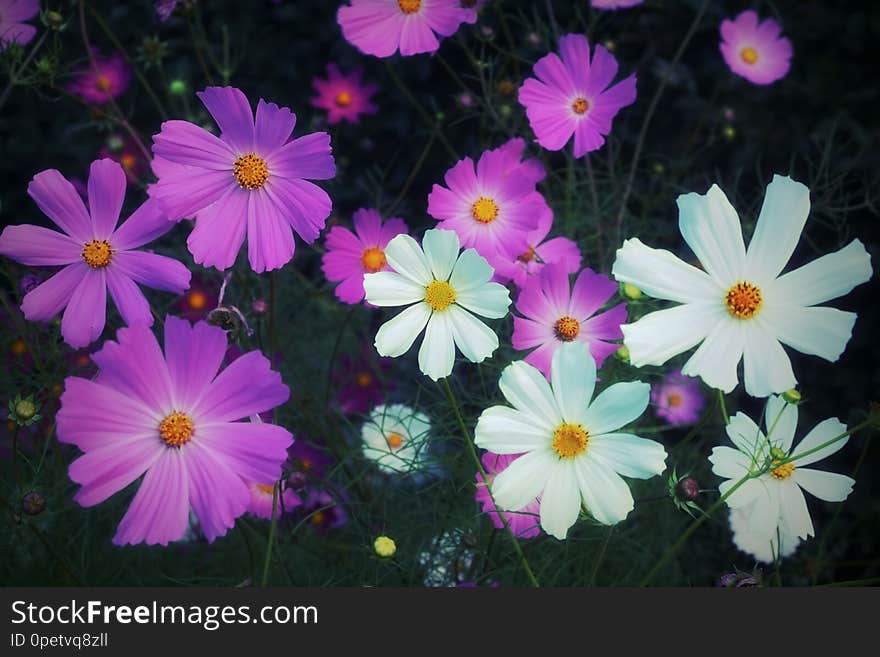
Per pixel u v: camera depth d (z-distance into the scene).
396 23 0.75
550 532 0.58
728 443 0.92
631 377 0.73
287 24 1.24
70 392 0.57
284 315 0.98
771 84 1.12
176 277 0.62
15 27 0.79
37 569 0.73
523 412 0.58
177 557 0.81
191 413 0.58
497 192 0.71
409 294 0.61
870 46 1.09
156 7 0.87
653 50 1.12
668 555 0.63
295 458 0.78
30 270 0.75
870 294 1.03
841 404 1.03
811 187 0.95
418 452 0.78
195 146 0.62
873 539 0.97
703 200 0.58
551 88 0.74
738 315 0.58
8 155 1.17
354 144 1.25
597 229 0.94
